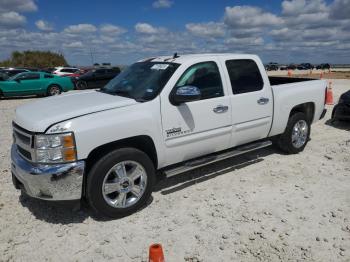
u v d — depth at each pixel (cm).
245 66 546
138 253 358
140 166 430
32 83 1855
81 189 391
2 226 409
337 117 885
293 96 614
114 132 403
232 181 530
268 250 361
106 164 401
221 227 404
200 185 516
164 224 412
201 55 505
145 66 515
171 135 456
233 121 522
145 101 438
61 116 392
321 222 412
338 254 354
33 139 383
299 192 492
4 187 516
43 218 427
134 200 433
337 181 530
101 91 523
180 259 348
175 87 457
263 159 627
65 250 365
